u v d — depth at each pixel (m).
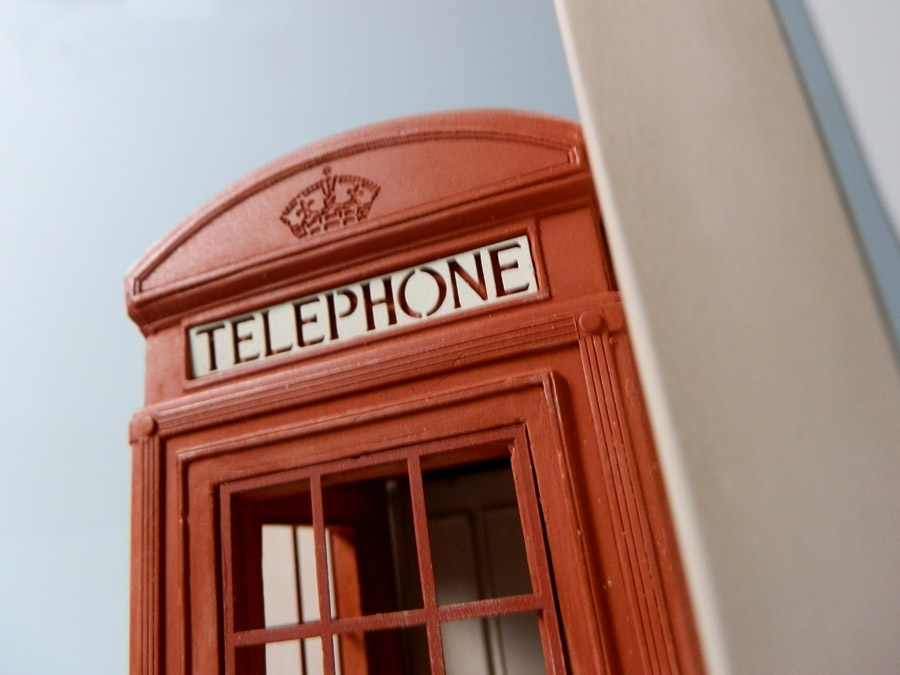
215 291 0.62
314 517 0.55
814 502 0.30
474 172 0.57
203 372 0.62
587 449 0.49
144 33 1.40
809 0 0.36
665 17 0.38
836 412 0.31
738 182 0.35
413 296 0.57
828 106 0.35
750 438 0.32
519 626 0.83
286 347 0.60
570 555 0.48
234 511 0.59
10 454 1.20
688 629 0.44
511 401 0.52
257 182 0.63
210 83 1.33
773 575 0.30
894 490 0.30
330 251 0.59
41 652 1.09
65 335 1.24
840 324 0.32
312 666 0.89
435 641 0.50
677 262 0.35
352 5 1.28
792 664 0.29
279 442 0.57
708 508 0.32
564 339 0.51
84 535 1.12
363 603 0.82
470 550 0.86
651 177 0.36
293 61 1.29
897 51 0.32
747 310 0.33
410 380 0.54
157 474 0.60
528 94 1.12
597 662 0.45
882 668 0.28
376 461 0.54
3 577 1.14
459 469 0.89
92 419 1.18
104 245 1.28
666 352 0.34
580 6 0.40
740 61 0.37
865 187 0.33
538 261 0.54
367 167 0.60
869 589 0.29
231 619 0.56
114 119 1.36
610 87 0.38
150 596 0.57
